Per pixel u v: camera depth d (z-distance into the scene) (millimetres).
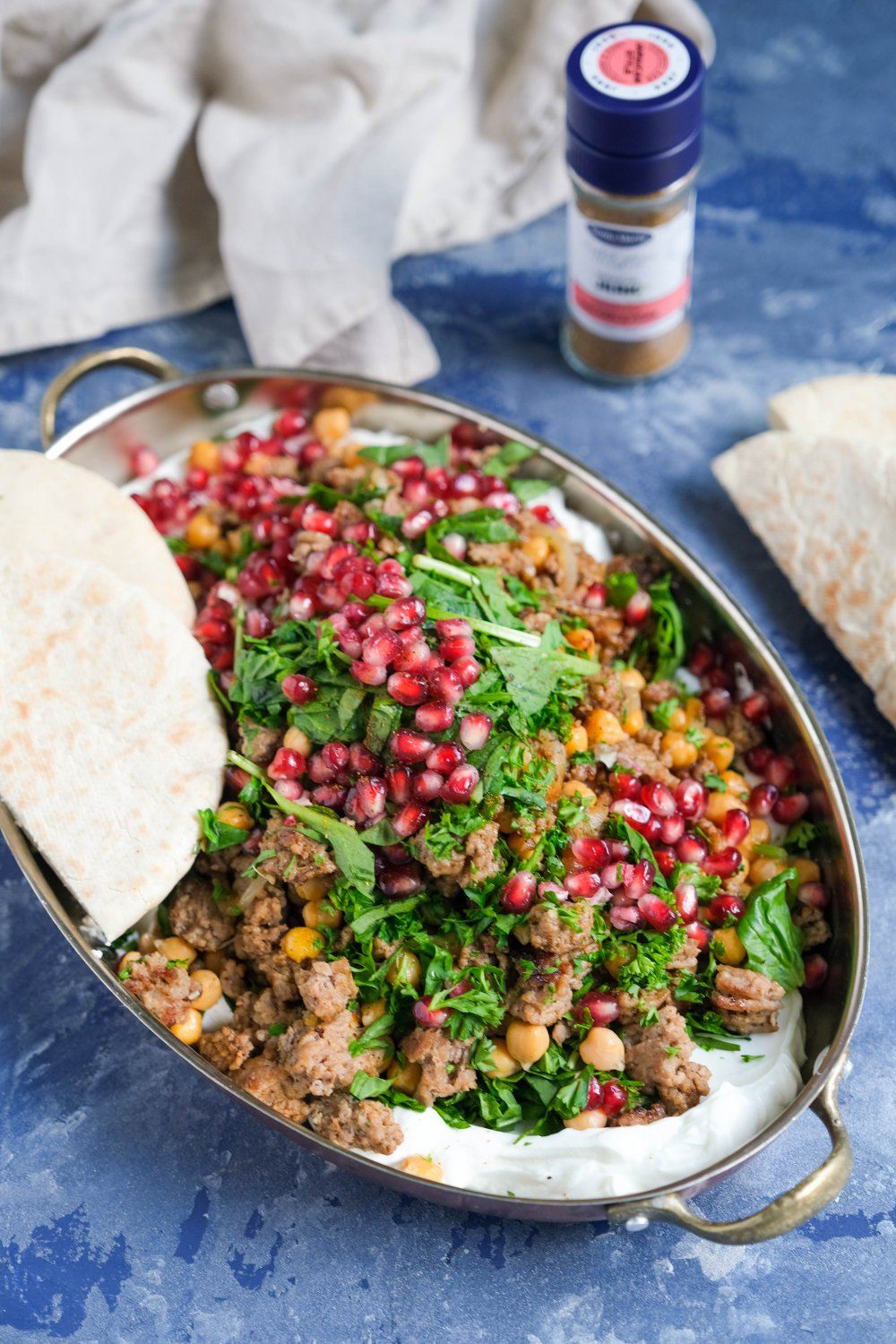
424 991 526
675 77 606
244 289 665
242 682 558
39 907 595
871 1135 554
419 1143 521
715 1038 540
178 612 585
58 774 549
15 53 672
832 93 732
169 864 542
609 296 655
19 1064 570
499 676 544
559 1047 530
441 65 669
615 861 540
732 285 703
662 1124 520
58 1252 543
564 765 546
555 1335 531
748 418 677
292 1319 534
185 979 542
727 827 560
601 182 619
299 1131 504
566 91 615
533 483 615
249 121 675
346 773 540
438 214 699
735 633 582
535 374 692
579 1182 516
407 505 598
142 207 681
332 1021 523
